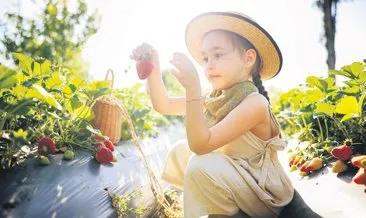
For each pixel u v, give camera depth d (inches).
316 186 88.5
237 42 81.2
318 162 98.9
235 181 73.8
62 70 141.7
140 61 86.9
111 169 104.2
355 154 95.8
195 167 73.9
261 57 85.5
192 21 88.4
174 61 70.2
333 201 76.9
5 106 86.3
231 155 80.6
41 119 104.3
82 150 106.3
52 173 85.3
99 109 126.6
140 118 166.7
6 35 389.7
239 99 78.4
